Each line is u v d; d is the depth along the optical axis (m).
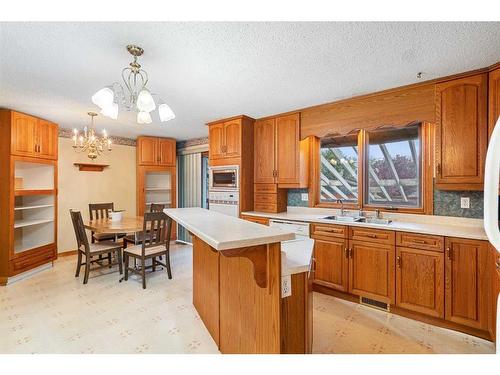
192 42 1.80
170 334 2.16
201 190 5.36
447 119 2.37
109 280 3.36
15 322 2.33
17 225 3.38
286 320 1.26
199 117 3.83
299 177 3.45
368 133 3.24
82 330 2.21
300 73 2.30
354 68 2.20
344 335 2.14
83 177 4.77
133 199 5.44
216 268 2.00
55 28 1.63
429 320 2.31
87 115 3.62
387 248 2.50
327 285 2.87
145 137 5.20
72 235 4.62
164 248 3.42
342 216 3.29
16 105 3.15
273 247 1.23
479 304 2.05
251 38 1.75
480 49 1.88
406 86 2.58
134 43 1.81
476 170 2.24
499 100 2.08
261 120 3.83
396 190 3.06
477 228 2.40
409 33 1.69
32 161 3.52
